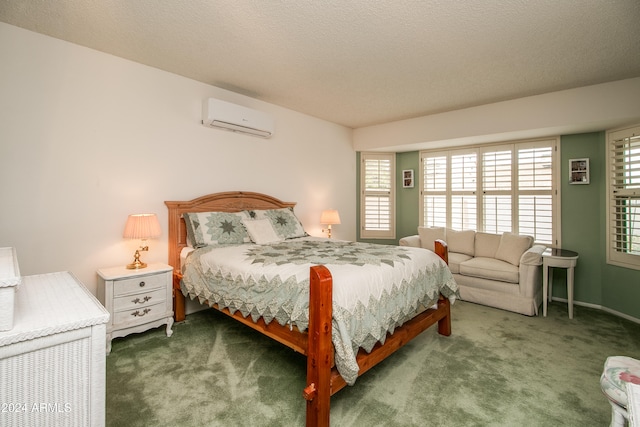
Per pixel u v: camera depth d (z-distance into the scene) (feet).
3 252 4.51
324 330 4.88
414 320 7.66
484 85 10.34
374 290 5.97
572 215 12.05
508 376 6.70
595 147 11.60
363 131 16.42
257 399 5.79
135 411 5.41
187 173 10.19
